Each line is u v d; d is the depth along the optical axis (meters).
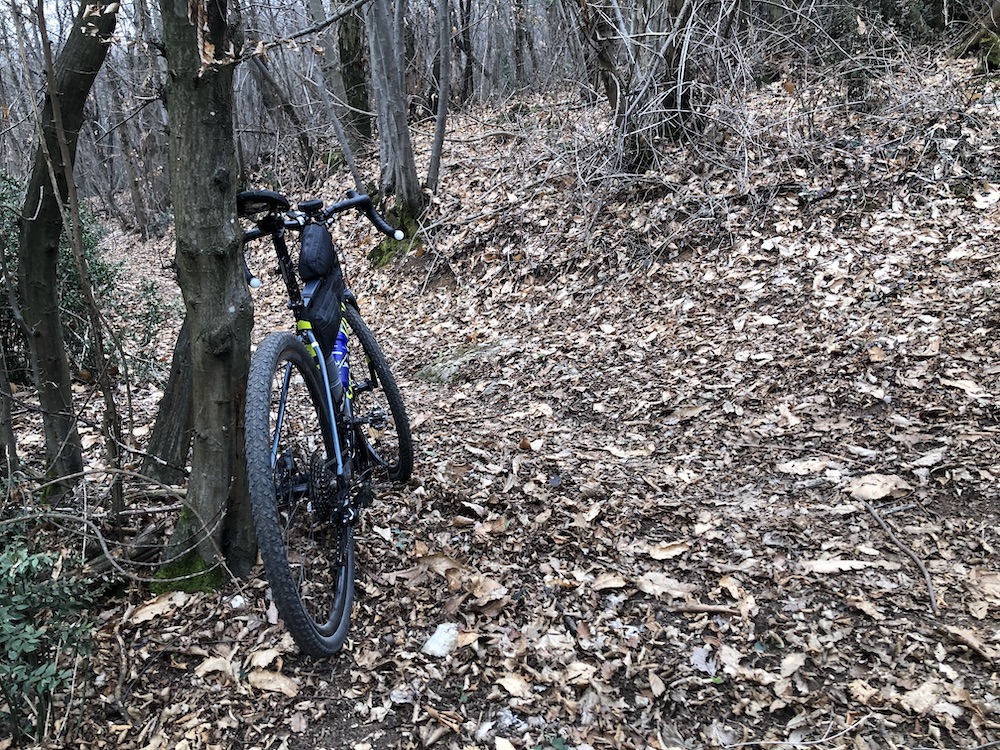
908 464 3.39
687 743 2.19
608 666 2.46
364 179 11.51
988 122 6.12
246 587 2.73
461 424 4.52
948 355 4.10
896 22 8.69
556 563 2.99
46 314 3.05
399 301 7.86
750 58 7.70
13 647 1.96
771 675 2.39
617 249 6.53
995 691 2.25
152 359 5.39
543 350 5.52
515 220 7.71
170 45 2.38
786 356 4.53
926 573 2.75
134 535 2.96
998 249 4.91
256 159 14.38
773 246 5.77
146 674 2.41
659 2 7.44
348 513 2.68
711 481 3.59
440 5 8.49
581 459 3.88
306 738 2.22
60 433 3.16
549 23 11.34
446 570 2.90
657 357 4.99
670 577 2.89
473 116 12.12
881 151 6.22
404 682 2.41
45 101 2.86
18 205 4.91
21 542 2.37
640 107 7.14
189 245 2.52
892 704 2.25
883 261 5.18
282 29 11.41
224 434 2.68
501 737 2.22
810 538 3.05
